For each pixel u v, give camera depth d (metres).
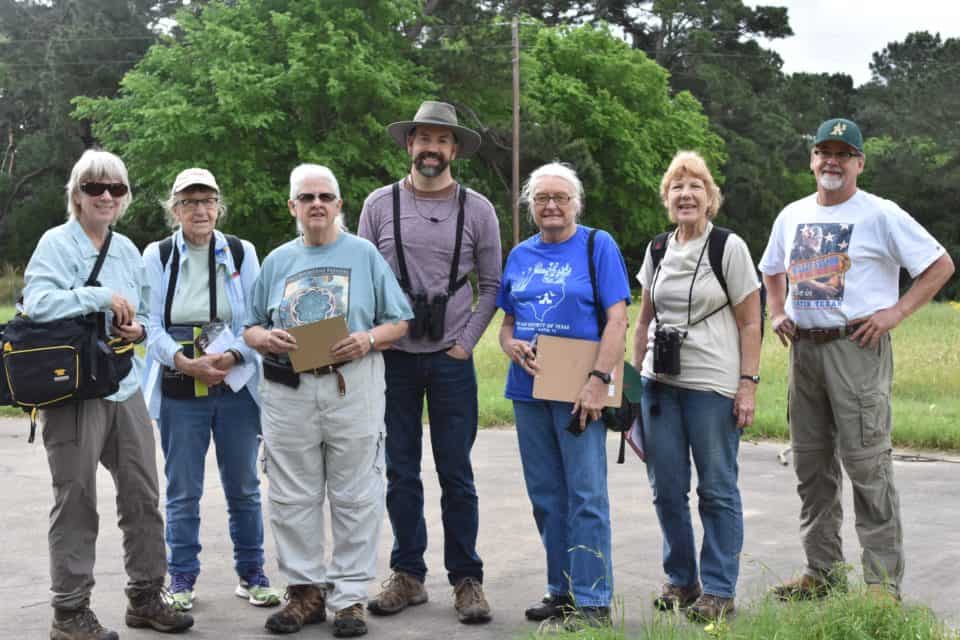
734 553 5.30
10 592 5.78
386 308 5.32
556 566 5.31
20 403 4.68
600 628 4.64
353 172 36.56
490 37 40.09
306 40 35.06
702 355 5.29
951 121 70.38
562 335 5.21
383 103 35.91
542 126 42.22
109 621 5.29
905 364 16.19
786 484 8.61
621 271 5.22
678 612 4.90
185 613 5.30
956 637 4.44
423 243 5.55
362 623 5.09
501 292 5.50
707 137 51.97
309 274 5.29
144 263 5.25
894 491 5.31
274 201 34.31
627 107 49.47
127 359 4.89
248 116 33.47
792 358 5.52
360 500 5.21
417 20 40.44
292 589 5.28
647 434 5.48
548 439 5.32
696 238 5.38
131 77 36.94
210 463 9.58
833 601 4.62
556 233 5.29
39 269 4.78
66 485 4.80
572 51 48.56
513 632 5.11
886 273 5.30
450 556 5.55
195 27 38.22
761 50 70.75
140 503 5.07
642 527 7.12
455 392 5.54
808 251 5.40
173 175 33.91
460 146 5.71
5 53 53.59
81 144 52.00
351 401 5.19
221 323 5.50
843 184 5.30
